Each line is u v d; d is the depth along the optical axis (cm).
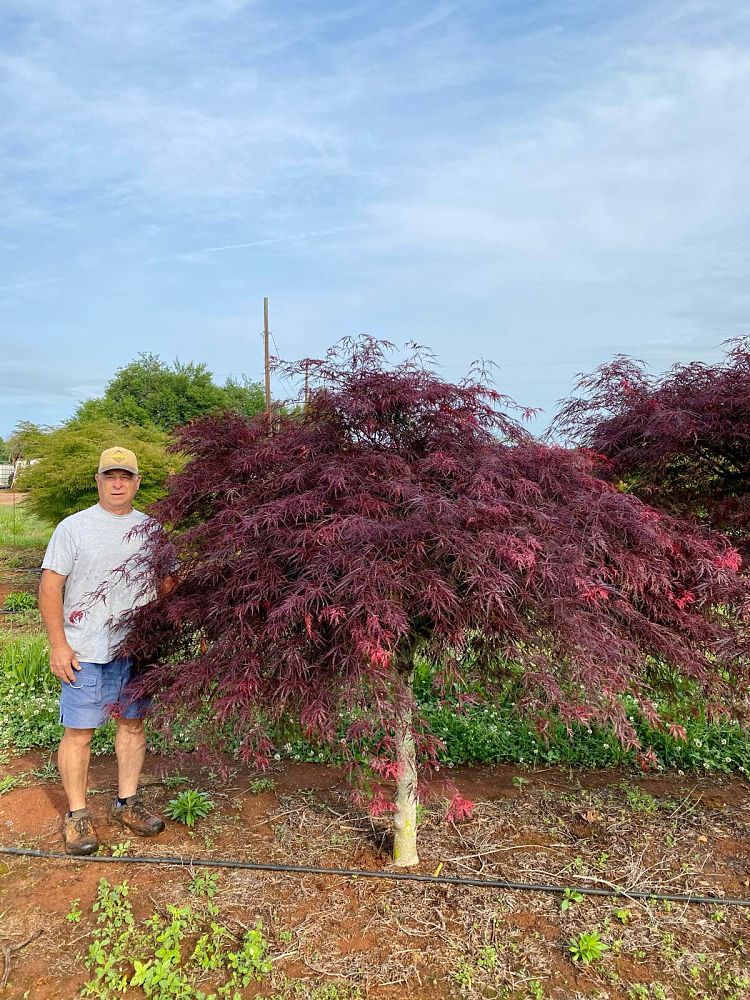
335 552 244
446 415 291
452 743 454
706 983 252
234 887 307
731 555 308
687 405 391
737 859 332
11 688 568
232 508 278
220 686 259
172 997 246
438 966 261
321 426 295
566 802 388
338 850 338
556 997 246
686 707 338
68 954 270
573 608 254
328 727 242
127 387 3894
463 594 248
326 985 251
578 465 302
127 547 334
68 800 363
